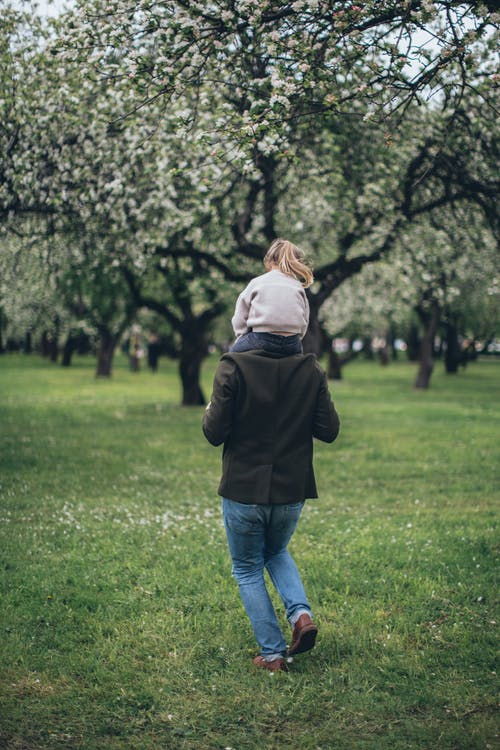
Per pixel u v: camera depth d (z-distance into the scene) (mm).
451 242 12914
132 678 3707
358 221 11852
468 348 39938
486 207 9656
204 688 3625
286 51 6043
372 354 63062
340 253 12859
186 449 12312
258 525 3723
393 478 9938
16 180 8656
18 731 3180
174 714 3363
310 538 6492
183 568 5484
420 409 19938
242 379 3635
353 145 10664
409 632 4324
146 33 6758
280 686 3648
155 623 4402
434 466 10789
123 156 9383
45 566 5441
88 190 9562
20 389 26406
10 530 6523
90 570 5359
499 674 3777
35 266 14633
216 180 9422
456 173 9391
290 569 3914
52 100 8734
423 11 5359
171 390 27359
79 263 14711
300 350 3879
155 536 6398
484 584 5113
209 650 4051
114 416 17578
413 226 12008
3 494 8195
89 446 12375
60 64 8172
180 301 20000
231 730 3254
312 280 3949
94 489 8703
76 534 6395
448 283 16734
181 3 6332
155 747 3090
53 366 43594
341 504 8211
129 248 12086
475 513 7656
